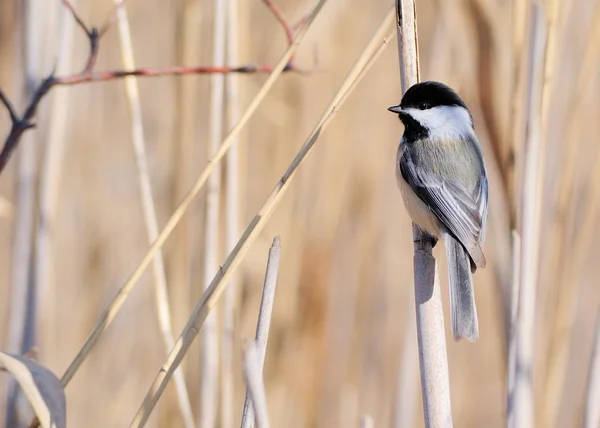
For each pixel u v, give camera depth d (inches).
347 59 469.7
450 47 399.2
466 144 340.8
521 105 304.0
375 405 459.8
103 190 473.7
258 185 455.2
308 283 444.8
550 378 349.7
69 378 239.3
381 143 483.5
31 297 362.3
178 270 393.1
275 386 426.9
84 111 475.2
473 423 478.3
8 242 458.6
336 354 459.5
